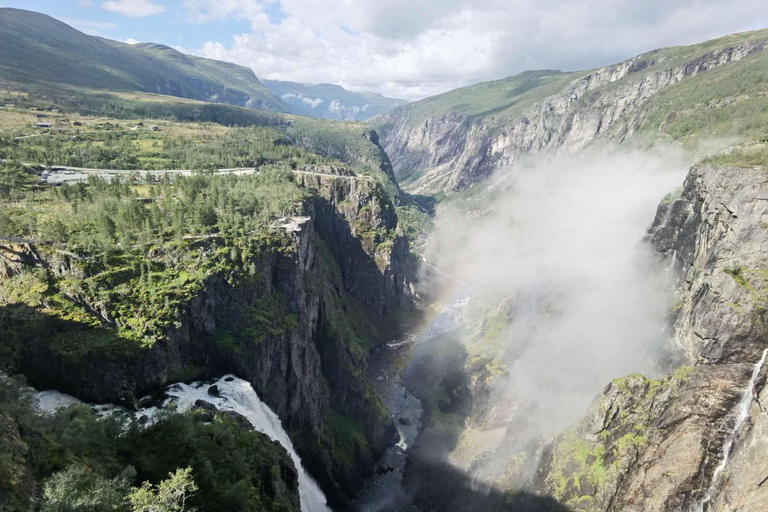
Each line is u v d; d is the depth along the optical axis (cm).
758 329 7906
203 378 10262
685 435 7900
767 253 8694
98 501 4441
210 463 6812
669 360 10362
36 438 5412
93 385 8350
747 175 9538
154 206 12438
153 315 9319
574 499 8775
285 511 7644
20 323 8338
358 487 12144
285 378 11819
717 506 6975
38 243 9444
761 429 6825
